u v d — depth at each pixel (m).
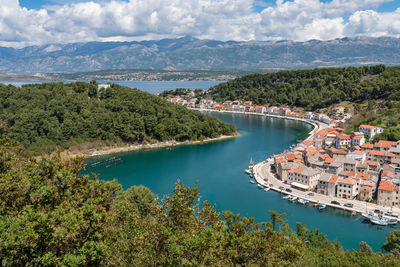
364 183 133.38
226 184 154.25
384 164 161.62
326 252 73.94
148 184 153.38
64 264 38.62
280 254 50.53
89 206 46.00
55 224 43.50
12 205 46.72
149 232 44.66
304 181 145.12
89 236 44.09
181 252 40.19
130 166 185.62
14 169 55.62
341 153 171.25
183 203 49.69
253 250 46.50
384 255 82.06
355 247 98.31
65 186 54.41
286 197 135.12
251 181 156.25
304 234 92.69
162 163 192.38
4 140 72.69
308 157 172.75
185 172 173.38
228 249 45.69
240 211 123.25
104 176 166.38
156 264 40.75
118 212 54.72
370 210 120.44
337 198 133.12
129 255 43.19
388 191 122.75
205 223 53.62
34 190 49.34
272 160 193.12
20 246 37.00
